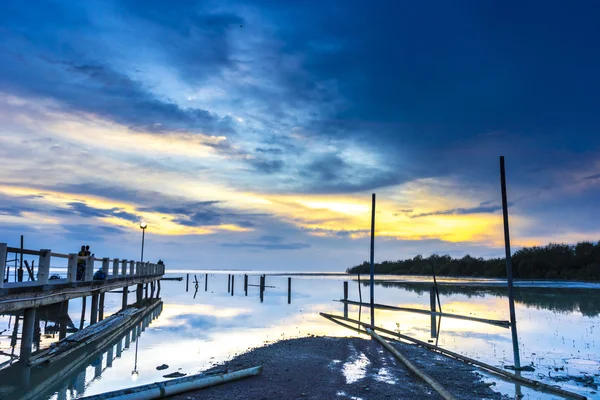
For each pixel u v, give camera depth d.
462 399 8.98
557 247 78.19
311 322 22.77
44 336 18.38
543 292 42.75
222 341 16.33
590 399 9.13
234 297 42.94
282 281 88.06
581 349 14.80
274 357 12.97
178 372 11.41
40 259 11.81
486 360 13.02
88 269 16.50
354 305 33.44
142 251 31.70
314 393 9.26
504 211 13.42
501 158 13.87
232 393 9.14
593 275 67.25
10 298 9.65
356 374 11.05
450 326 20.78
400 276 109.69
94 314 18.44
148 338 17.11
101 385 10.42
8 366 11.07
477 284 58.28
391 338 17.25
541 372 11.52
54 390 10.06
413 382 10.35
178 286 69.25
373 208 24.33
